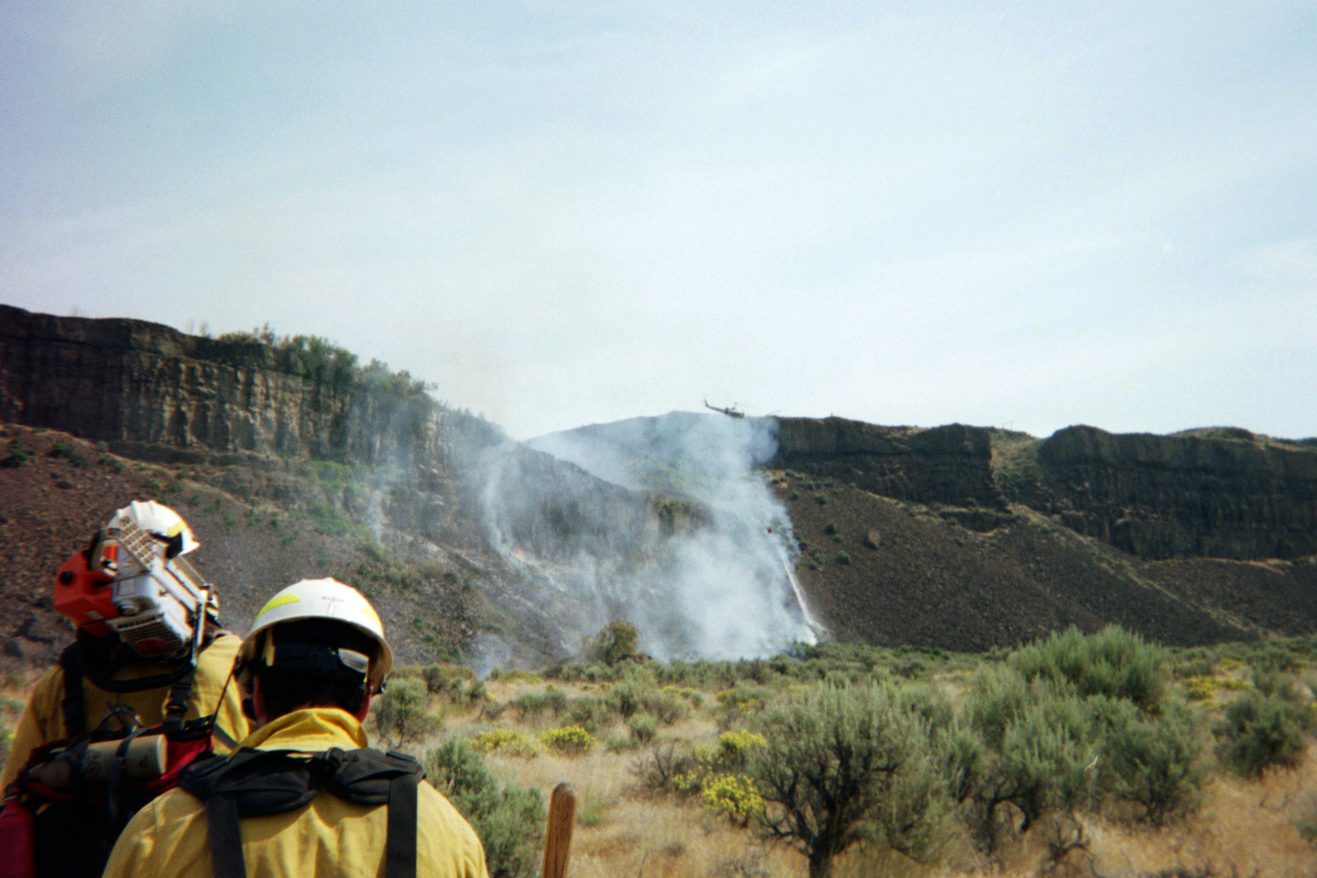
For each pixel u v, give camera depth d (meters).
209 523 80.75
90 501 74.50
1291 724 15.02
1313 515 192.12
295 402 105.75
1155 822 11.73
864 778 9.64
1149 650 18.11
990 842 10.73
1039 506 181.38
